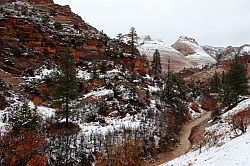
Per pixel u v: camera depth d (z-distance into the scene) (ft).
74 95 135.44
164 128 165.07
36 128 122.42
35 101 157.28
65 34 238.27
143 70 256.32
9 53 198.70
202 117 225.76
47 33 229.45
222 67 484.74
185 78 461.78
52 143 121.29
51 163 112.68
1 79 161.89
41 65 205.05
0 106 138.92
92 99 172.65
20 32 216.74
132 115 164.86
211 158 81.51
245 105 170.50
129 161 126.00
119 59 248.11
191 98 269.85
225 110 202.08
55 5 290.97
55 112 145.28
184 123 204.13
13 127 113.39
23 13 241.76
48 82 181.68
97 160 121.08
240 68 203.72
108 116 157.99
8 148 107.96
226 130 132.26
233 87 202.90
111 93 181.47
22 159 107.45
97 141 129.59
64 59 136.36
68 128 134.41
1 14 221.25
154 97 205.87
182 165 92.58
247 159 65.87
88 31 267.80
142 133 145.89
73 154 120.26
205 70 496.23
